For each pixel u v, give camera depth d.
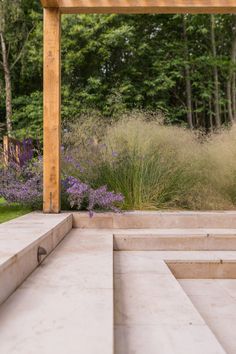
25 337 1.11
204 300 2.11
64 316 1.28
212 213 3.62
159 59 12.46
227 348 1.47
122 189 3.99
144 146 4.20
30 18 12.38
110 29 11.70
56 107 3.64
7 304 1.41
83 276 1.80
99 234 3.11
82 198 3.68
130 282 2.06
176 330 1.42
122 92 11.74
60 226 2.78
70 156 4.20
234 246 3.08
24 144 4.84
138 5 3.49
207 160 4.44
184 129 4.88
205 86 13.20
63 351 1.02
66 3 3.54
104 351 1.02
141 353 1.24
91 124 4.70
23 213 3.64
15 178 4.13
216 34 13.84
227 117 13.70
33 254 1.90
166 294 1.85
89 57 12.03
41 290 1.58
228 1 3.46
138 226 3.51
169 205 4.11
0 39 12.66
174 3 3.47
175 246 3.07
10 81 12.79
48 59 3.63
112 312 1.32
